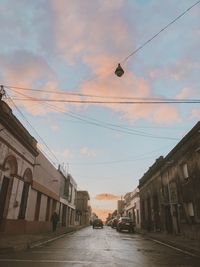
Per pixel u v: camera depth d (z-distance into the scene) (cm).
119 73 1109
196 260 1041
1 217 1652
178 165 2227
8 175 1744
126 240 1962
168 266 883
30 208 2170
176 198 2272
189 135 1938
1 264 821
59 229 3050
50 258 975
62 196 3769
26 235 1800
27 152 2025
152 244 1694
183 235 2100
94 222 4991
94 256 1070
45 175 2627
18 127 1748
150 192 3403
